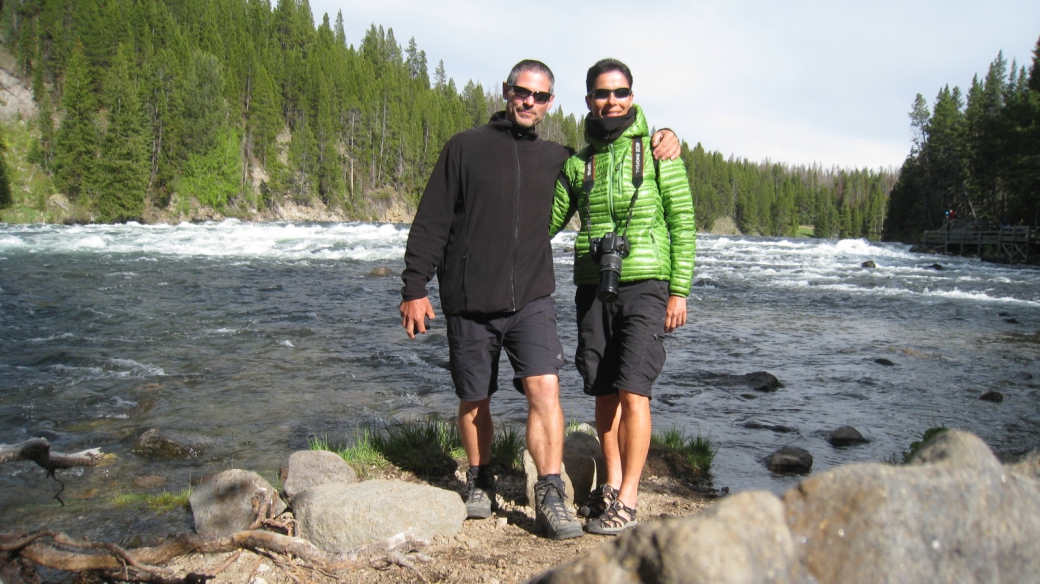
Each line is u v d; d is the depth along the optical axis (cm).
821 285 1898
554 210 325
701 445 464
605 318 315
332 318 1094
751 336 1067
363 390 664
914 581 100
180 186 6259
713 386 723
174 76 6575
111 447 482
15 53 7500
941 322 1258
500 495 349
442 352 850
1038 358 902
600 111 309
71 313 1047
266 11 11312
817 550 99
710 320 1239
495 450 407
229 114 7594
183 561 276
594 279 317
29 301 1148
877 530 100
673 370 800
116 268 1722
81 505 371
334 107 8794
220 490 337
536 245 299
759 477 432
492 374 312
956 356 918
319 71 8662
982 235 3709
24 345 820
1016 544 109
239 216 6725
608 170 309
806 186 17288
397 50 14588
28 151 5975
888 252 3656
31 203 5269
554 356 296
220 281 1541
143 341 864
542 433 292
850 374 793
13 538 256
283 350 840
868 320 1269
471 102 11688
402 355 824
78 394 619
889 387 727
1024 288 1903
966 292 1767
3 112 6575
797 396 684
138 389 641
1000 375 794
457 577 250
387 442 428
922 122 6594
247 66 8519
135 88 6331
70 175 5450
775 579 93
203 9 9350
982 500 108
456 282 298
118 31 7319
